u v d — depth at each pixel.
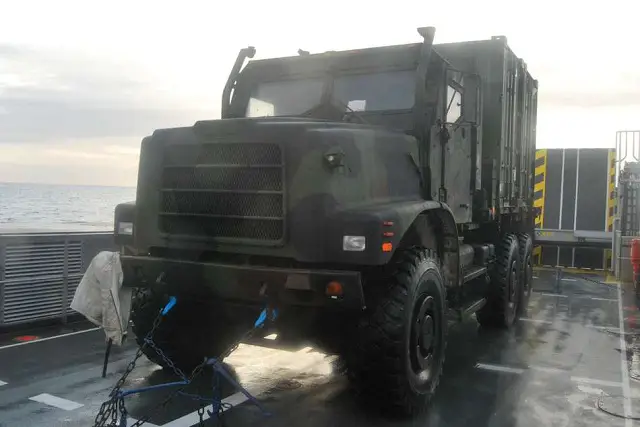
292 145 3.98
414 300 4.32
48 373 5.30
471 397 4.91
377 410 4.45
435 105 5.20
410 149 4.84
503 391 5.08
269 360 5.86
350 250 3.83
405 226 4.14
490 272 7.49
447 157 5.51
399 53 5.44
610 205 13.89
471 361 6.05
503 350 6.54
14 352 6.00
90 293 4.56
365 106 5.43
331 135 4.00
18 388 4.88
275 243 3.99
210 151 4.27
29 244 6.93
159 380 5.14
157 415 4.31
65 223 9.09
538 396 4.96
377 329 4.17
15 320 6.84
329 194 3.91
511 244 7.82
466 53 7.17
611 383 5.34
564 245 14.20
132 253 4.71
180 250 4.42
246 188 4.12
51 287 7.18
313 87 5.71
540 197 14.43
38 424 4.12
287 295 3.92
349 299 3.77
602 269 14.45
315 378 5.31
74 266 7.44
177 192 4.38
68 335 6.76
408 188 4.79
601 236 13.85
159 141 4.50
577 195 14.12
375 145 4.38
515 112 8.02
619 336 7.32
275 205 4.03
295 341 4.47
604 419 4.45
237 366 5.65
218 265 4.07
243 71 6.12
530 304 9.63
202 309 4.84
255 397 4.79
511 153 7.86
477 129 6.31
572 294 10.77
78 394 4.75
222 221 4.20
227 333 5.11
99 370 5.40
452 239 5.29
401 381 4.21
